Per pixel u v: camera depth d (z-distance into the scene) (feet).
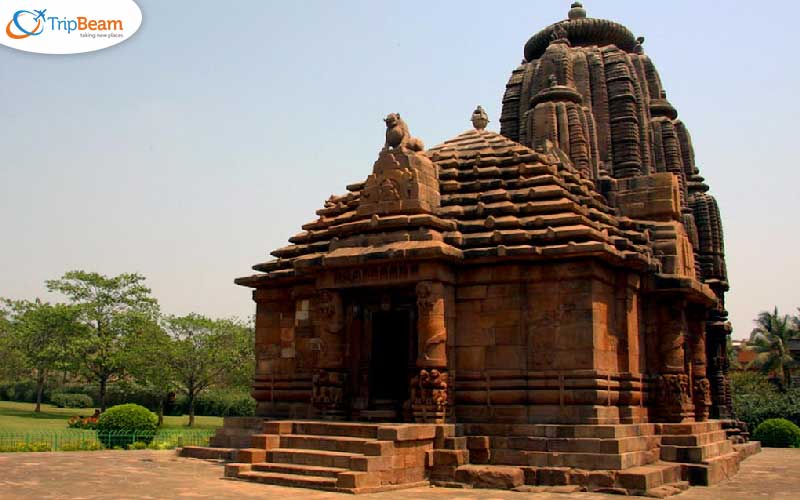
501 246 62.49
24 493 48.98
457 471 56.70
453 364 64.13
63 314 203.00
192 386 206.90
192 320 209.05
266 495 48.80
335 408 66.85
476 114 84.69
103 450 91.35
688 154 119.24
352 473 51.13
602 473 53.42
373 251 64.59
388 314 68.80
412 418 62.23
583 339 60.64
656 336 71.97
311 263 69.21
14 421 179.83
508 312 63.52
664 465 59.26
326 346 68.08
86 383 279.69
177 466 69.05
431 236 64.18
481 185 71.05
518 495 51.42
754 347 235.61
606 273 64.18
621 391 64.54
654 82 113.80
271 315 82.53
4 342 239.91
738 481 63.52
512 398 61.93
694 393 81.10
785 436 120.47
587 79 103.60
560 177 73.46
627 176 97.76
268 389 80.59
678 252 76.59
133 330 208.85
